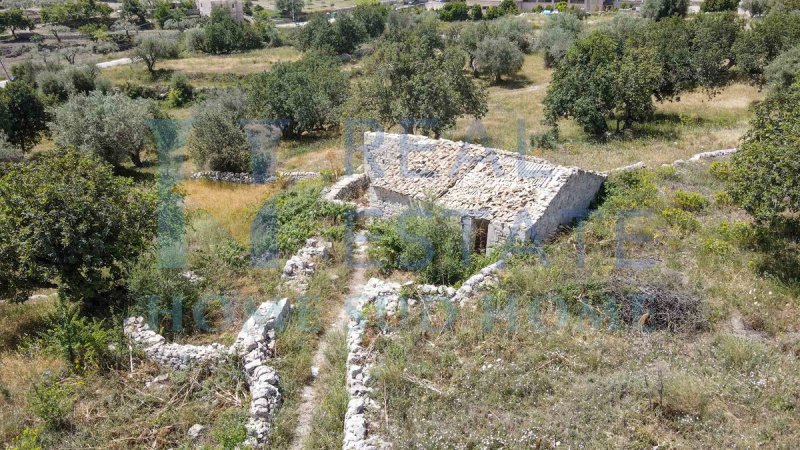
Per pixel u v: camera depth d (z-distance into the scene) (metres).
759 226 14.80
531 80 45.06
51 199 12.87
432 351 11.05
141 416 10.37
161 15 87.19
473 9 76.00
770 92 28.67
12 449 8.92
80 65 51.16
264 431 9.81
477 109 29.45
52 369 11.39
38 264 12.88
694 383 9.52
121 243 13.58
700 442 8.75
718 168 19.33
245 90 38.22
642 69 26.92
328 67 40.34
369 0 110.19
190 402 10.73
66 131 28.88
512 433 9.02
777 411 9.29
